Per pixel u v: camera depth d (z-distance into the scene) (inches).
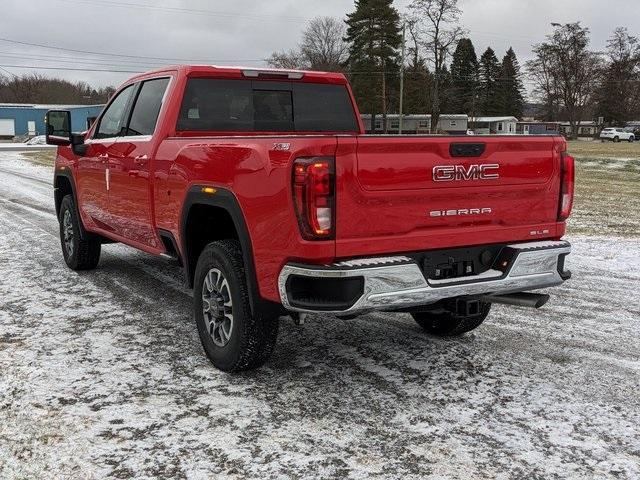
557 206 165.8
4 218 453.4
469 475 116.9
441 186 145.0
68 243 284.4
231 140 153.3
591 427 136.6
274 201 137.9
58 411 141.1
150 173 192.2
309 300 136.2
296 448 126.1
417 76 2486.5
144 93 217.9
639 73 3604.8
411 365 172.1
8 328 199.5
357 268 133.0
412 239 143.1
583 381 161.9
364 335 198.2
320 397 150.3
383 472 117.6
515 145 155.4
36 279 266.1
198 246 179.5
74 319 209.9
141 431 132.4
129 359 173.8
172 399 148.2
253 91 209.8
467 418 140.3
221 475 116.0
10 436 129.7
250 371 164.9
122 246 346.6
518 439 131.0
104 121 245.4
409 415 141.3
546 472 118.3
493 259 157.8
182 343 187.5
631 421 139.8
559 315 222.8
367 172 135.5
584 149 1999.3
